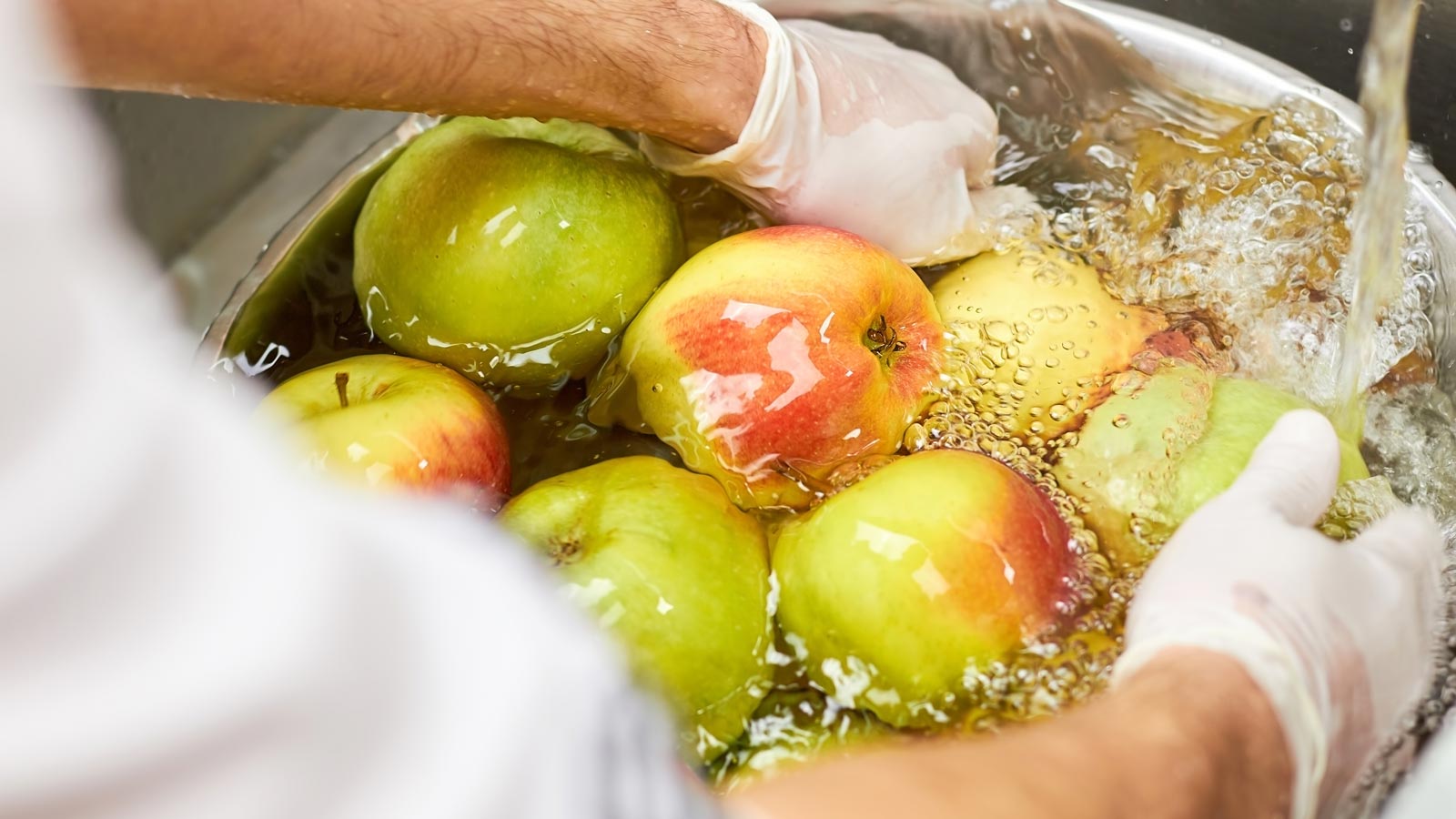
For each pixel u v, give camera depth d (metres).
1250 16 0.76
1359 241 0.66
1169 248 0.69
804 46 0.69
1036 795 0.48
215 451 0.29
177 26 0.56
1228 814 0.51
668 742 0.41
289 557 0.30
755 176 0.68
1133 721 0.51
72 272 0.24
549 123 0.68
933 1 0.75
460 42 0.61
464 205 0.64
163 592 0.27
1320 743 0.55
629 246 0.65
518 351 0.65
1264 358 0.66
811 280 0.63
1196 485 0.62
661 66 0.65
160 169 0.76
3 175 0.23
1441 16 0.70
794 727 0.59
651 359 0.64
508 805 0.32
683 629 0.59
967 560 0.59
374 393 0.63
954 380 0.65
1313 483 0.61
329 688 0.30
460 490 0.61
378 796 0.31
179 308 0.76
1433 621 0.60
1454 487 0.64
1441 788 0.54
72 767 0.26
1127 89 0.74
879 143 0.68
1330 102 0.71
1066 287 0.66
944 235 0.69
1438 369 0.66
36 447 0.25
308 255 0.69
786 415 0.62
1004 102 0.74
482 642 0.34
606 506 0.60
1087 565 0.61
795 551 0.61
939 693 0.59
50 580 0.25
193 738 0.27
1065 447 0.63
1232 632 0.55
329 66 0.60
